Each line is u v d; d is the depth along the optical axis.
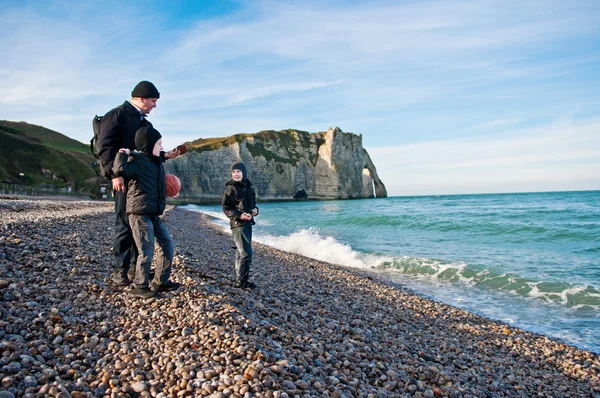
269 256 14.30
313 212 54.22
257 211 6.81
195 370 3.28
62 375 3.08
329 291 8.71
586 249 17.31
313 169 131.12
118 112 4.74
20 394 2.71
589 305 9.30
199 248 11.96
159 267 5.02
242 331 4.20
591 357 6.32
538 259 15.03
